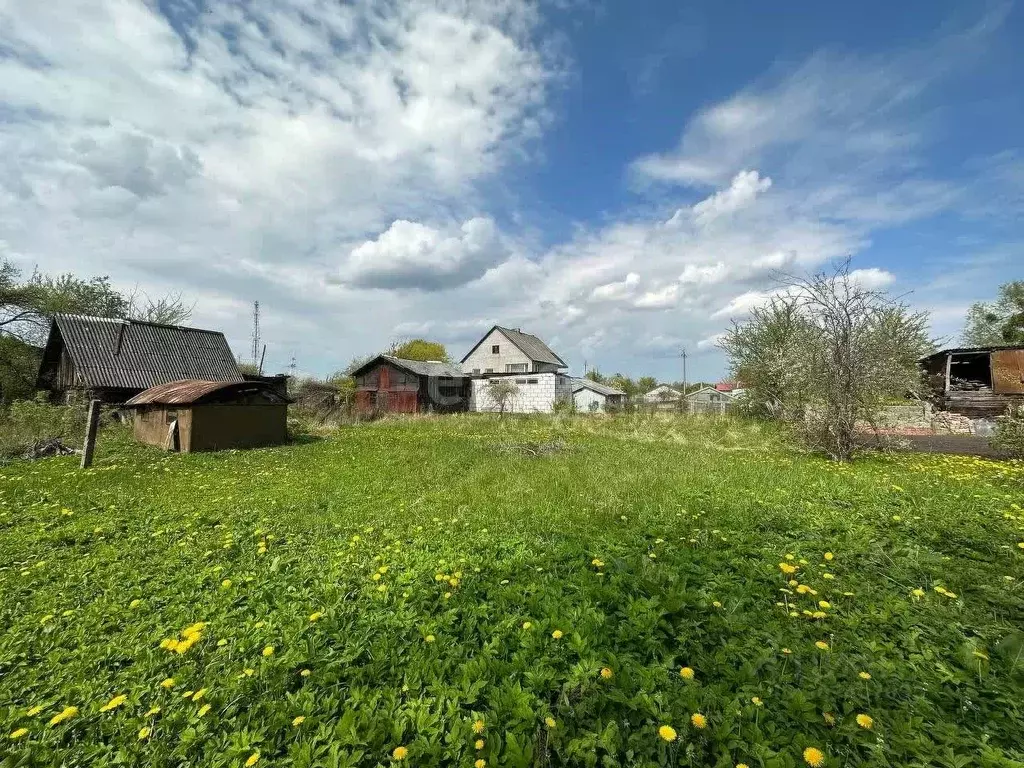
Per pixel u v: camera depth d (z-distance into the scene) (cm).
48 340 2164
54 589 398
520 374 3772
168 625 328
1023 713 212
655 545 449
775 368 1217
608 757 192
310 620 320
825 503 589
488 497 706
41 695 257
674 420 2091
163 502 707
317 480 880
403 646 284
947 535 448
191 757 210
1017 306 2881
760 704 215
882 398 1052
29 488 796
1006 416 1023
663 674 241
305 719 222
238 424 1409
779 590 346
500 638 287
